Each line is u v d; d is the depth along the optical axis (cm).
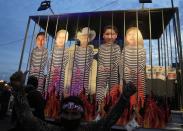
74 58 664
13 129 375
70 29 814
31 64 695
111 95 582
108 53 627
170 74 657
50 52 693
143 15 685
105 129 209
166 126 522
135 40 617
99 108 575
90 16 701
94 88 636
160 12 646
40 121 212
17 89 209
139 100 562
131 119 538
